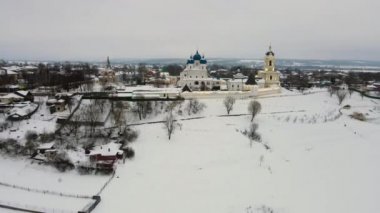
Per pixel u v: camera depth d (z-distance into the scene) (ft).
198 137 398.01
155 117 473.26
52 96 552.00
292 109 563.89
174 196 263.90
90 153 314.55
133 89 622.95
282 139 422.41
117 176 290.56
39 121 424.05
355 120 558.97
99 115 452.76
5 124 390.83
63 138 367.25
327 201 274.36
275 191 285.64
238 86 647.56
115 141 362.53
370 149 410.93
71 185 267.59
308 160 364.38
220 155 350.64
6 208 222.48
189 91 581.94
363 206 269.44
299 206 262.67
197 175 304.91
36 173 285.23
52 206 229.25
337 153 390.83
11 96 530.27
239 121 471.62
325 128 481.05
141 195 260.42
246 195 274.16
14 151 315.99
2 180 266.36
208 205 253.65
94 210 231.50
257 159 349.82
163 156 341.21
